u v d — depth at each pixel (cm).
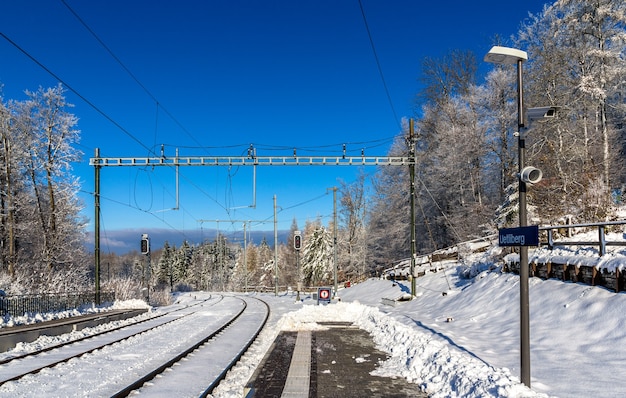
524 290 672
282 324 1639
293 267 9300
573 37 2817
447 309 1694
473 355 888
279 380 831
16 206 3272
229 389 857
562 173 2447
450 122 3834
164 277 11931
